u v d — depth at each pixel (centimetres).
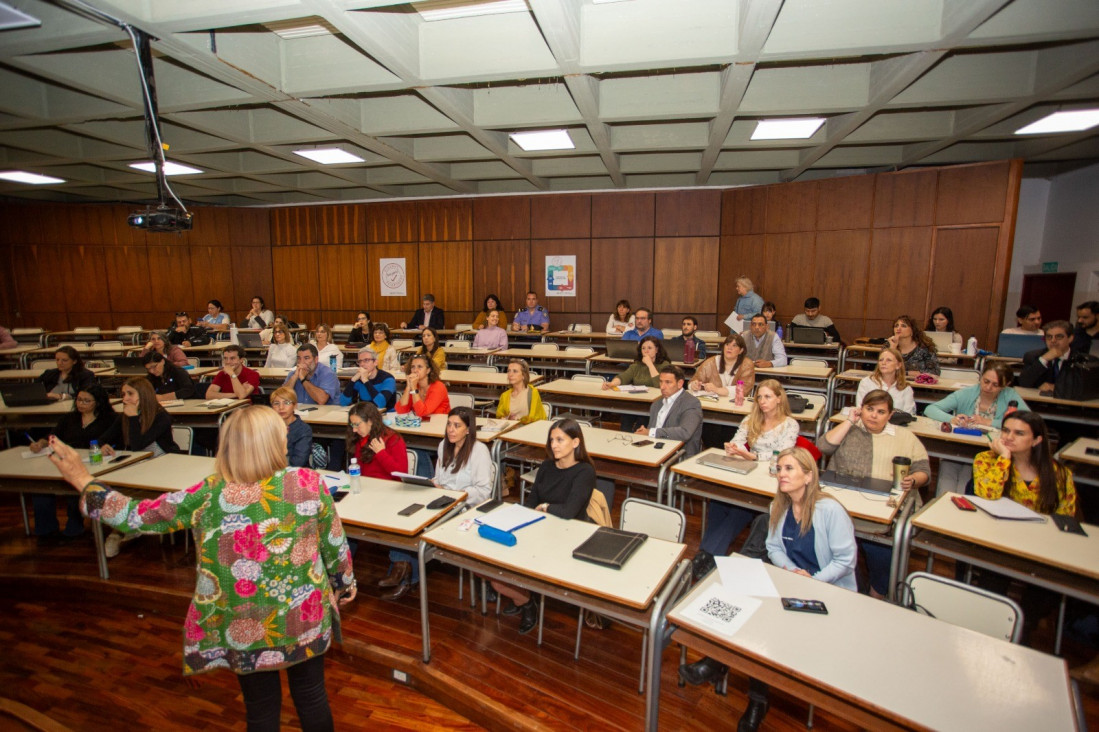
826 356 788
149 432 392
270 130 647
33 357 839
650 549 233
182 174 857
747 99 539
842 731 228
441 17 439
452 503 281
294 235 1177
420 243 1114
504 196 1063
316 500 171
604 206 1022
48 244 1126
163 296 1154
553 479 296
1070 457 330
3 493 489
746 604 194
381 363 664
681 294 1005
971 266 744
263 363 848
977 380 541
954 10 366
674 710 239
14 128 607
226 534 161
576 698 245
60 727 242
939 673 161
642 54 419
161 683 271
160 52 418
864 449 311
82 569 354
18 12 258
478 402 554
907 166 832
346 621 301
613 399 506
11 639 306
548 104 577
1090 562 212
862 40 394
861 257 827
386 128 616
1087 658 258
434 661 267
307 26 437
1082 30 366
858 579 325
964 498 271
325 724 185
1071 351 496
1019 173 699
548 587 217
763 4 340
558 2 340
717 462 328
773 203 900
